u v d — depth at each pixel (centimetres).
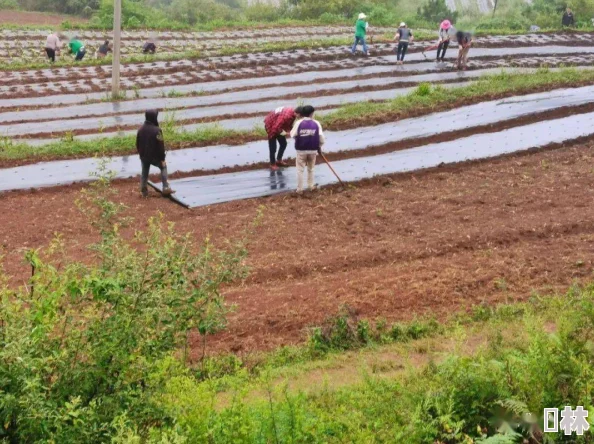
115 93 2569
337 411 699
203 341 988
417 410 654
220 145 1962
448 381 711
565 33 3775
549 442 640
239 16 5100
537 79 2483
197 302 760
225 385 783
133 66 3086
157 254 681
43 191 1644
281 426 623
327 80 2794
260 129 2052
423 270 1238
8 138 2058
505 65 2998
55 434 566
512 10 5019
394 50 3294
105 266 670
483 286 1177
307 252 1333
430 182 1688
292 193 1612
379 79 2792
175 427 588
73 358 622
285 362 952
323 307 1115
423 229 1422
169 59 3200
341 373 886
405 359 846
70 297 645
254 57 3198
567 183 1650
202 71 3000
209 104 2475
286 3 5119
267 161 1828
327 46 3412
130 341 632
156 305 659
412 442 643
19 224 1456
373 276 1221
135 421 607
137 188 1666
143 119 2303
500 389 698
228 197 1593
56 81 2878
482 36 3666
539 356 716
